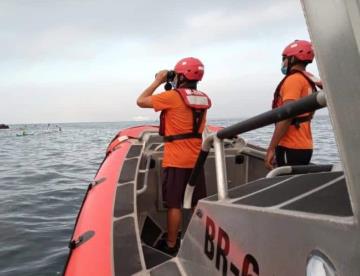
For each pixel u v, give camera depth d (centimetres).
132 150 537
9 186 1106
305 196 113
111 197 330
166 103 331
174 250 336
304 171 190
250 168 488
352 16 69
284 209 108
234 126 159
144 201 438
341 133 74
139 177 442
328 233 83
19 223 697
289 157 338
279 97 337
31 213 778
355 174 72
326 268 84
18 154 2367
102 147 3028
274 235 110
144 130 715
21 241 598
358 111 69
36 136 5591
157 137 599
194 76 340
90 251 229
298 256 97
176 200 335
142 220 428
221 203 153
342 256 78
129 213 288
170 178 336
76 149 2806
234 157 484
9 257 533
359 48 68
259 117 138
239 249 136
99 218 282
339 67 74
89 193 365
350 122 72
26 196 951
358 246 73
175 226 335
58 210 807
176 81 355
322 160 1234
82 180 1241
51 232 645
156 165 445
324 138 2222
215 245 158
